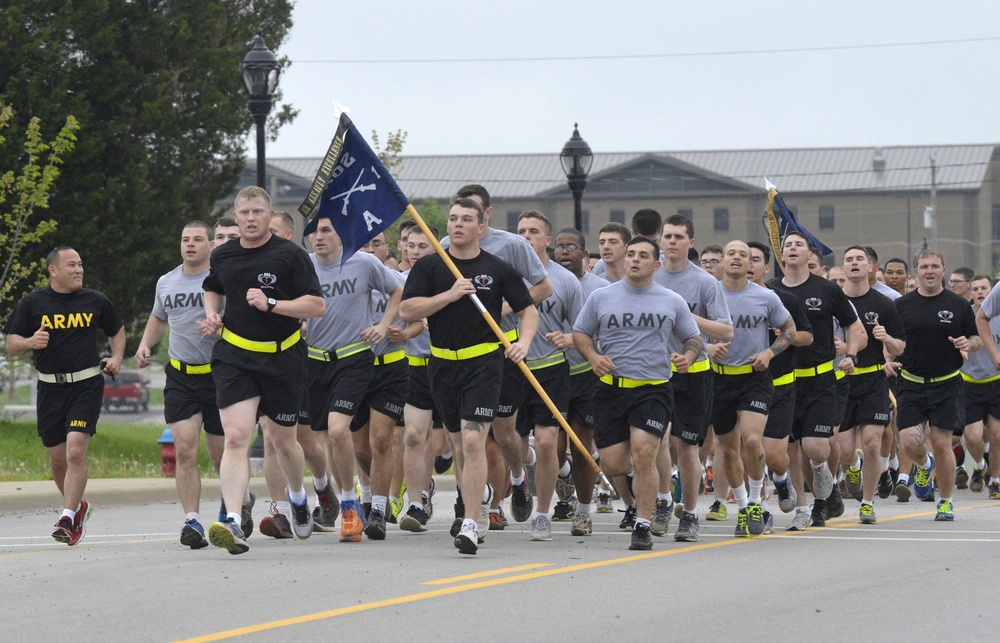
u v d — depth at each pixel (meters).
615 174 94.56
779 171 95.75
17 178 28.23
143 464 27.67
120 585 10.09
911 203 94.31
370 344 14.16
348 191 13.75
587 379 15.12
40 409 13.84
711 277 13.69
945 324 16.42
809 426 15.07
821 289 15.40
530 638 8.05
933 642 8.06
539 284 13.63
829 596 9.66
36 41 30.20
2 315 31.03
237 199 11.76
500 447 14.23
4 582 10.41
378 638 8.01
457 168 94.19
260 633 8.14
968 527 14.92
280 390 11.94
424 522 14.73
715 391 14.05
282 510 13.81
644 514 12.53
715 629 8.40
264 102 24.14
